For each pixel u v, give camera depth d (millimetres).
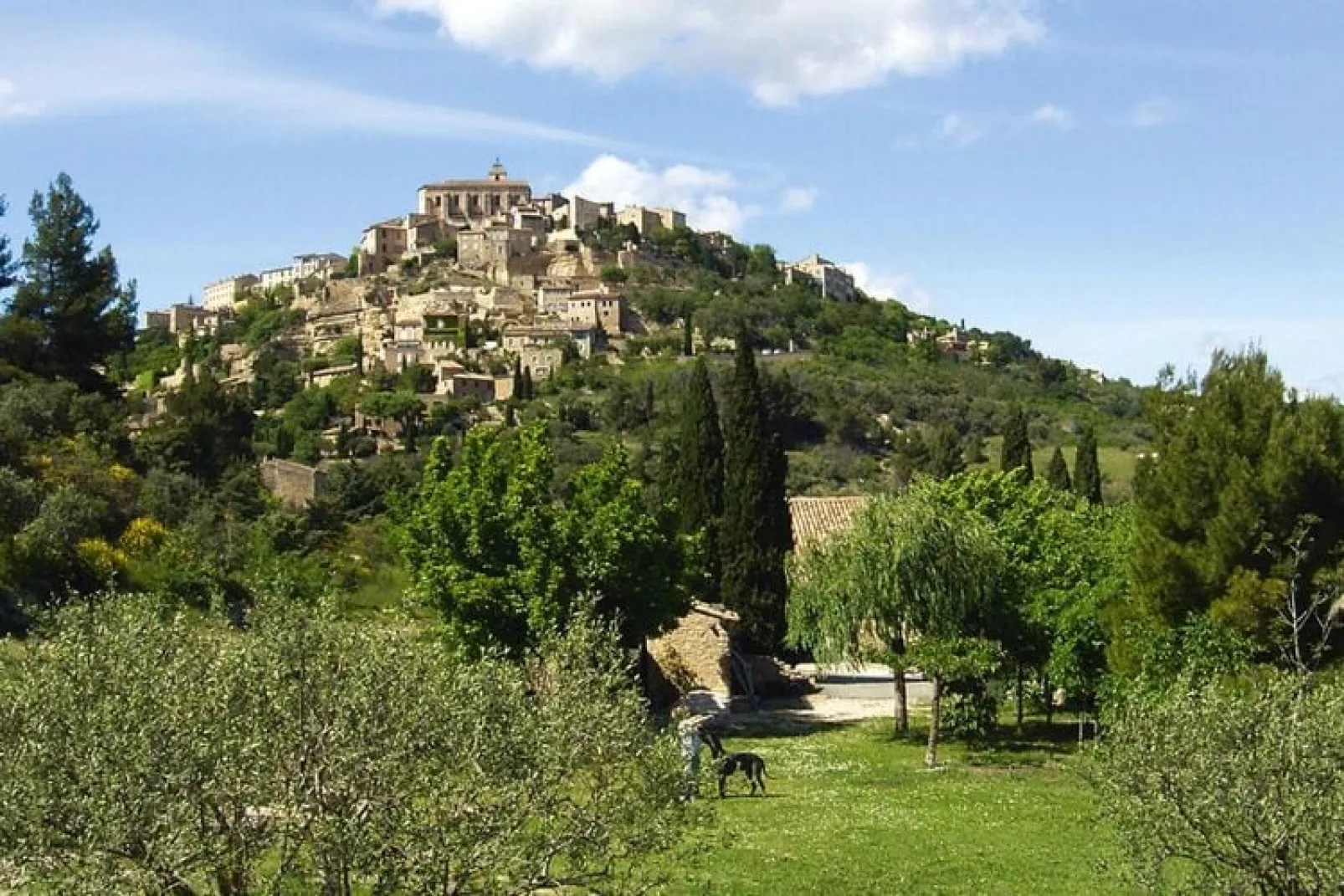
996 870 20906
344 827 11695
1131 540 34188
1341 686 15469
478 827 12133
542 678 14328
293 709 12141
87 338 64562
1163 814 13977
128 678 12414
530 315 191750
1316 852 12719
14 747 11664
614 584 37188
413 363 167625
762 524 52594
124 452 55406
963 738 38250
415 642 13734
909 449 106875
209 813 12281
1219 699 14523
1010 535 43125
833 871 20781
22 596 34031
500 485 38094
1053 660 35094
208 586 37594
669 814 13773
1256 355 29141
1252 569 26828
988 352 195875
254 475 60781
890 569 37281
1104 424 143250
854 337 195875
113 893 10875
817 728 41531
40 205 65188
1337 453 27047
